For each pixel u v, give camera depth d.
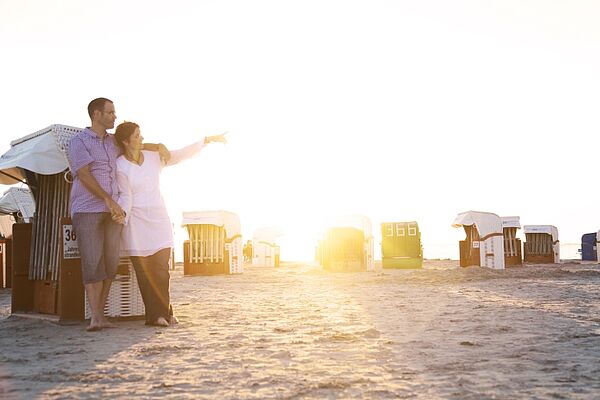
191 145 6.39
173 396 3.14
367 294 10.03
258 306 8.01
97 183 5.59
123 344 4.81
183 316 6.79
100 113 5.77
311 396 3.13
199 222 19.55
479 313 6.81
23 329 5.76
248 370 3.78
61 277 6.05
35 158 5.92
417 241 23.06
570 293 9.54
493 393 3.14
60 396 3.17
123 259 6.35
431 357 4.17
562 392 3.14
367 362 4.02
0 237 13.10
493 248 19.55
